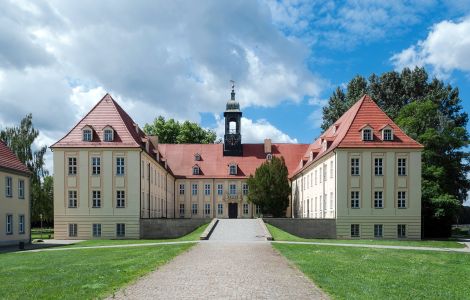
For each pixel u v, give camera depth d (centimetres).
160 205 7569
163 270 2214
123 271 2178
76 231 5894
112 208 5897
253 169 9112
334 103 9381
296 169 8894
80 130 6097
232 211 8975
